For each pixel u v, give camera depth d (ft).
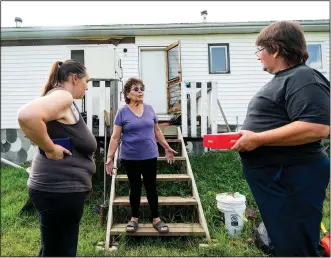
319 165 4.13
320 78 4.10
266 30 4.57
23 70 28.09
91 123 15.79
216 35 28.45
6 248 9.62
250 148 4.28
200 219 10.64
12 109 28.02
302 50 4.33
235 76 28.43
